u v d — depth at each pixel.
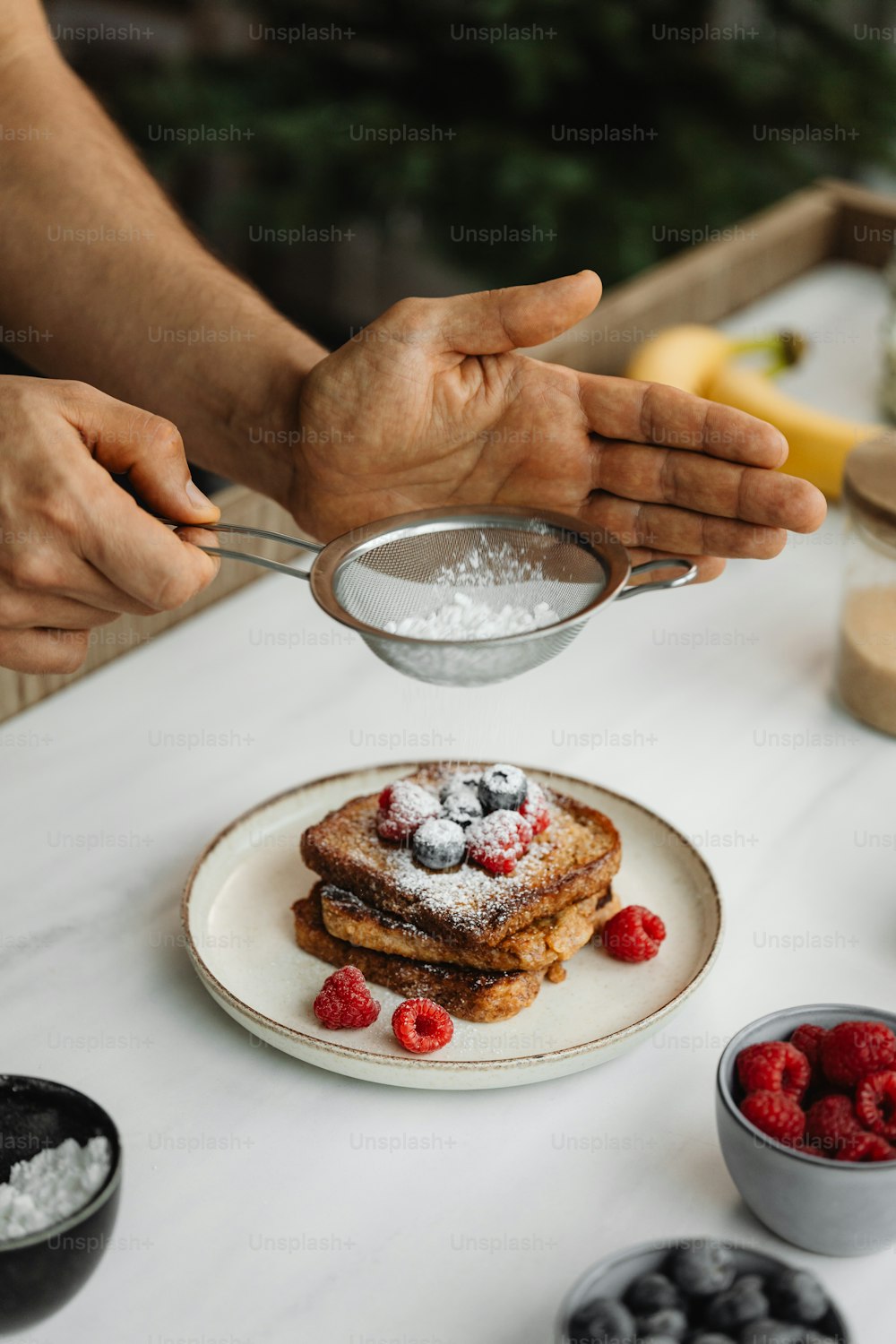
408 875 0.67
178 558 0.63
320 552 0.66
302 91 2.01
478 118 1.98
